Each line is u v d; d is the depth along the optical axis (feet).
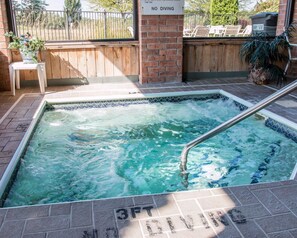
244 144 11.51
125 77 18.43
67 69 17.58
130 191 8.60
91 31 18.04
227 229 5.58
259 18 20.72
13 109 13.34
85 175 9.32
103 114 14.55
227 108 15.44
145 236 5.40
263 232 5.51
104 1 18.07
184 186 8.84
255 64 18.02
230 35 20.95
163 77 18.30
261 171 9.59
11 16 16.30
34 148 10.86
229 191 6.81
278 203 6.37
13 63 15.60
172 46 17.84
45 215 5.95
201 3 20.42
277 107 13.64
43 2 17.08
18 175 8.92
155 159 10.45
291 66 19.06
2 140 10.07
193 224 5.72
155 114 14.57
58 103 14.93
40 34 17.43
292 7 18.51
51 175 9.20
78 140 11.76
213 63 19.45
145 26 17.11
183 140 11.91
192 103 16.20
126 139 11.96
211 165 10.03
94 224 5.69
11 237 5.37
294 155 10.46
